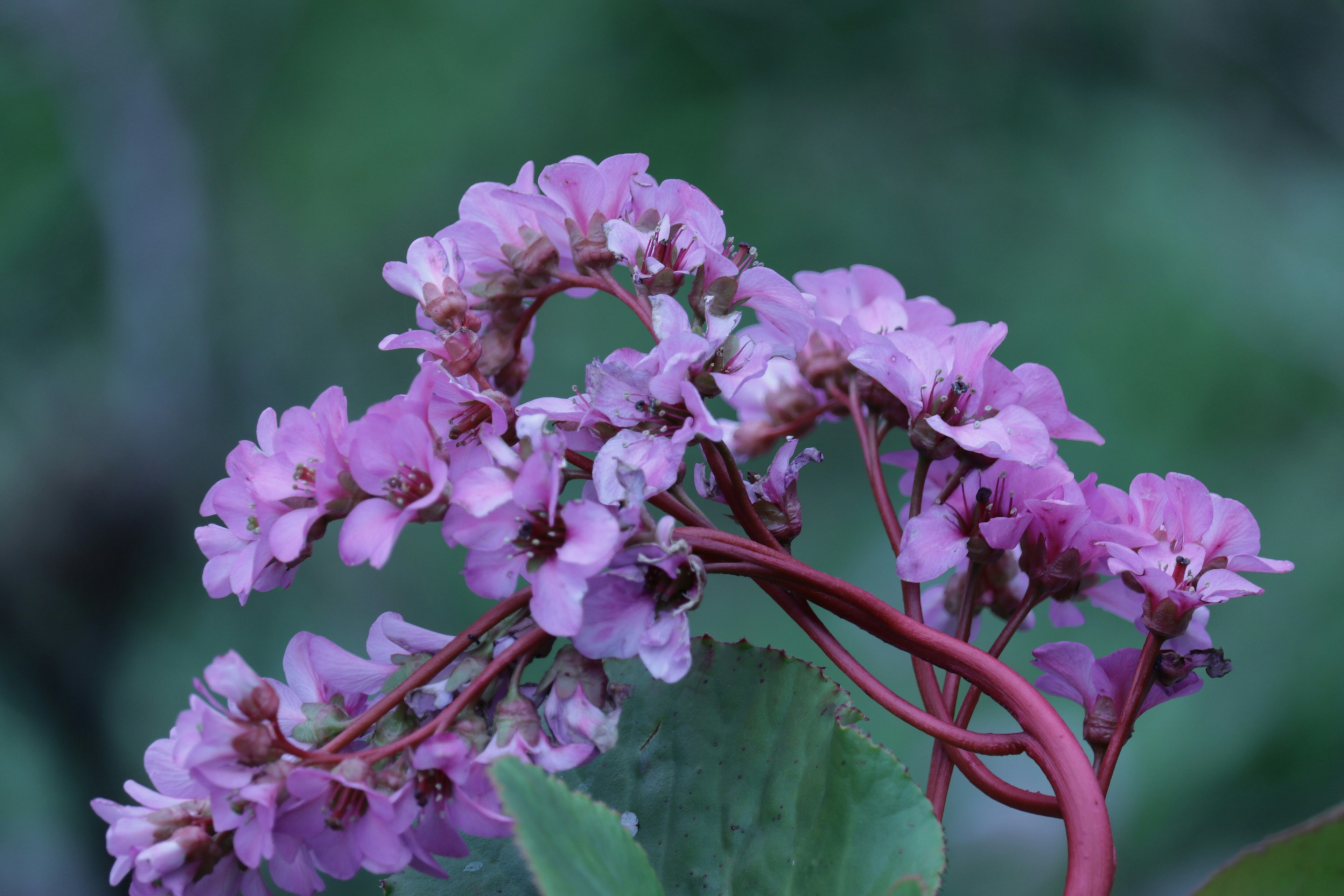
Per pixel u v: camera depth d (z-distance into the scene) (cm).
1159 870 193
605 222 72
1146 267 296
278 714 69
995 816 214
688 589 69
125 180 296
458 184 339
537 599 68
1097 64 335
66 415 262
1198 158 316
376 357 326
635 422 70
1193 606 69
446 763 68
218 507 71
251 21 323
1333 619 205
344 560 68
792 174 338
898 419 74
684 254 72
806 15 341
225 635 257
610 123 340
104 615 232
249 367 303
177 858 69
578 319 311
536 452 68
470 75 344
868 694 70
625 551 68
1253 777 196
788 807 70
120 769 229
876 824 69
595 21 343
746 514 71
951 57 339
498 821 68
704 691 71
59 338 304
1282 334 277
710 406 180
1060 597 71
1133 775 210
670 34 342
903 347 72
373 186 335
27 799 268
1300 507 242
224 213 315
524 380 73
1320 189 307
